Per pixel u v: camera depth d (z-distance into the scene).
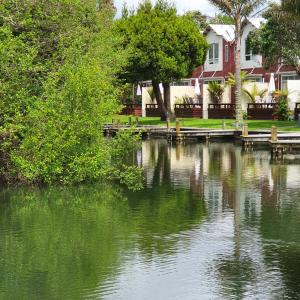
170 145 38.06
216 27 62.94
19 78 21.02
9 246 13.91
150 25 47.84
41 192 19.95
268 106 51.31
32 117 19.97
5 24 21.50
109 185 21.38
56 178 21.38
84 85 20.80
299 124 42.72
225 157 31.02
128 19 48.75
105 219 16.38
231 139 40.94
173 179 23.36
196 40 49.28
